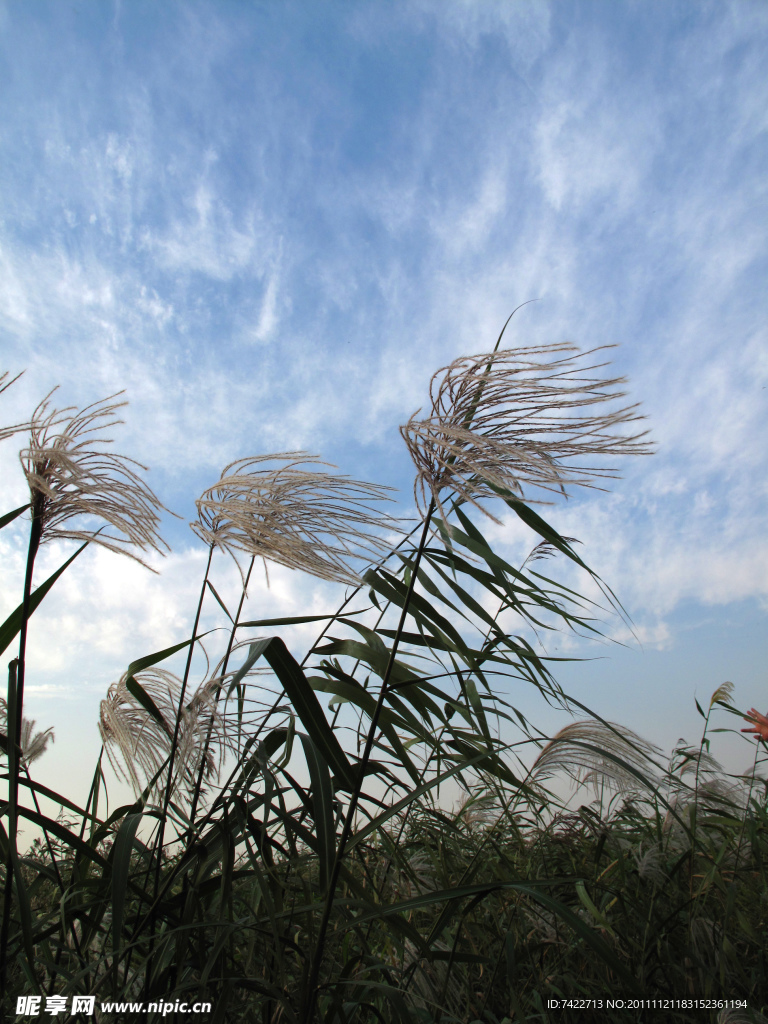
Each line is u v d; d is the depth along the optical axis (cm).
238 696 118
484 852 160
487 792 162
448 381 99
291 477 110
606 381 90
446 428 95
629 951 140
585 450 96
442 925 109
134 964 116
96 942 124
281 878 122
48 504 107
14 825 93
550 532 108
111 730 129
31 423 106
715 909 154
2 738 102
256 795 106
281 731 107
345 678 117
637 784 138
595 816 162
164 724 117
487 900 159
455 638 110
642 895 153
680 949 134
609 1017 127
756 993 128
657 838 169
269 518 109
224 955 101
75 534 110
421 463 104
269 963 119
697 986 136
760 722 167
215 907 125
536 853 172
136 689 118
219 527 115
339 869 99
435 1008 122
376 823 101
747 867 149
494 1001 140
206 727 105
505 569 108
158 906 104
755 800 160
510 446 93
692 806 140
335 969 123
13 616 108
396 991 91
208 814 106
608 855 167
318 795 94
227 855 96
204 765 114
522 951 131
